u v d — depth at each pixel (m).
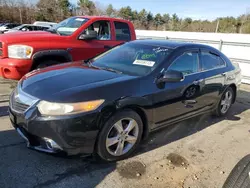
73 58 5.39
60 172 2.73
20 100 2.76
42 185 2.51
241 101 6.23
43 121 2.52
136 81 3.07
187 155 3.34
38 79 3.04
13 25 23.66
